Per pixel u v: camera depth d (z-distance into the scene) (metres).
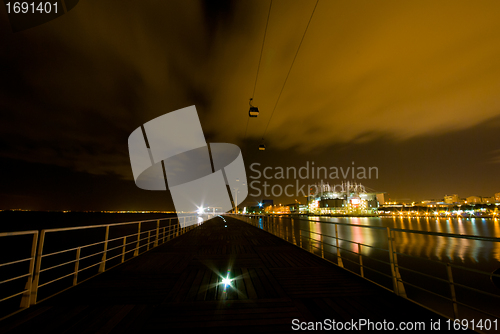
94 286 4.29
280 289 4.14
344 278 4.79
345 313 3.23
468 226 82.75
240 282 4.56
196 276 4.97
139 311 3.29
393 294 3.80
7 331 2.75
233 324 2.96
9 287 11.92
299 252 7.89
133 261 6.44
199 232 15.70
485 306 12.51
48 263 18.97
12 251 26.34
